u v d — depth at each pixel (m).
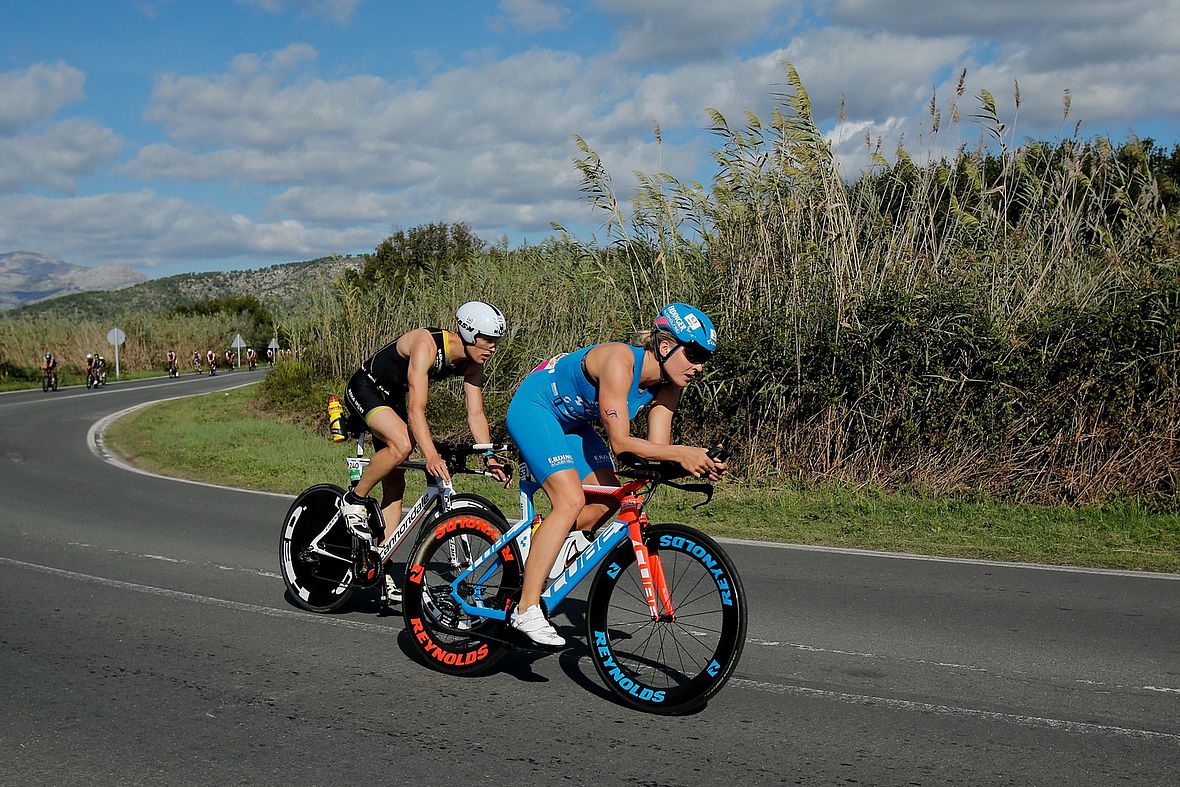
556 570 4.35
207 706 4.05
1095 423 10.14
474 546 4.63
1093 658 4.86
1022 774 3.39
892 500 10.18
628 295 13.04
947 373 10.88
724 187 12.14
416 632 4.63
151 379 46.19
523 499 4.50
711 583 3.99
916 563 7.31
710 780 3.33
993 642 5.14
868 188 11.99
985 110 11.48
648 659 4.10
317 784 3.28
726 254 12.20
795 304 11.63
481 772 3.39
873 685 4.41
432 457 4.89
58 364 44.97
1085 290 10.99
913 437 10.85
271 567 7.00
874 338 11.00
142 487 11.61
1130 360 10.00
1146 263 10.59
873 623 5.53
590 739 3.71
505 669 4.64
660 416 4.24
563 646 4.18
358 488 5.42
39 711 3.98
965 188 12.17
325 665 4.66
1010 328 10.92
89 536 8.24
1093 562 7.42
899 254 11.47
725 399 11.74
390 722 3.88
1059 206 11.43
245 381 42.50
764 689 4.35
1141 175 11.84
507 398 15.22
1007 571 7.03
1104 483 9.94
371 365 5.34
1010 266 11.41
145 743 3.64
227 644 5.00
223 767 3.42
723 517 9.41
